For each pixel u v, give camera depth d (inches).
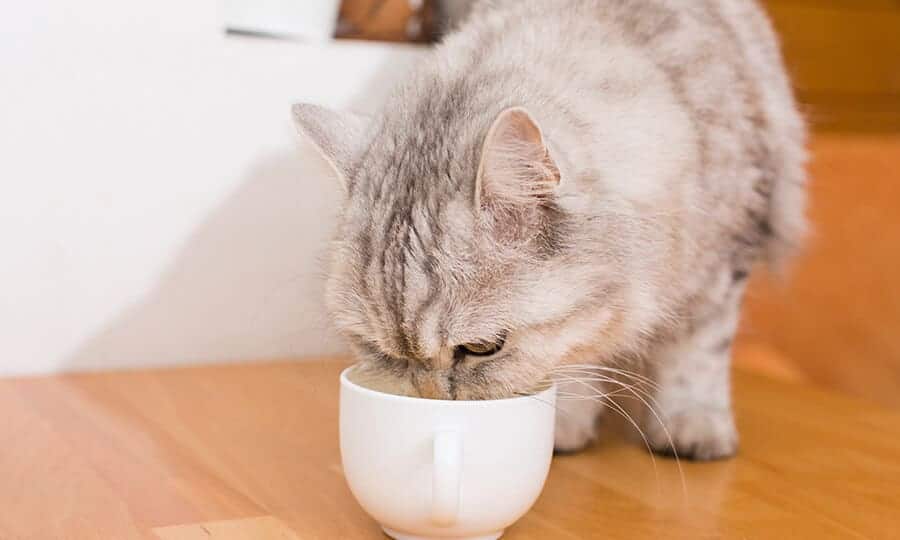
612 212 28.3
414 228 26.7
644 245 29.2
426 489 25.0
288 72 37.9
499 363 27.5
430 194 26.9
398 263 26.8
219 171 37.6
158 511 27.4
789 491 30.3
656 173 29.4
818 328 59.4
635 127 29.3
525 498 26.0
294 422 33.5
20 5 34.6
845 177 64.7
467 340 26.8
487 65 30.1
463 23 34.3
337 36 39.9
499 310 26.9
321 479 29.7
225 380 36.9
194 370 37.9
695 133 30.8
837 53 67.5
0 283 35.8
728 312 33.8
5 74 34.7
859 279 61.8
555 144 27.4
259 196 38.3
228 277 38.4
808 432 34.9
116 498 28.0
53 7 34.9
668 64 31.3
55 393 35.0
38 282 36.2
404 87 31.2
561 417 32.6
